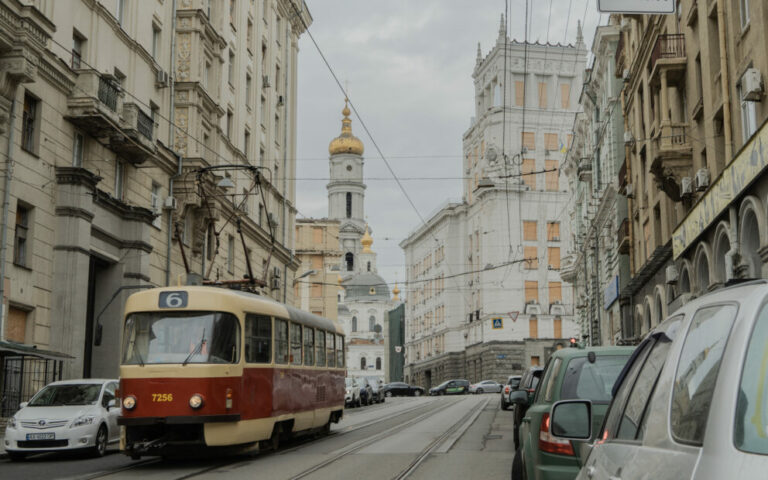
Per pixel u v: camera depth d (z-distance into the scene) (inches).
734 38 770.2
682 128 955.3
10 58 835.4
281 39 1985.7
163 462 632.4
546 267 3090.6
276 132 1953.7
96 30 1065.5
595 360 318.0
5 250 848.3
